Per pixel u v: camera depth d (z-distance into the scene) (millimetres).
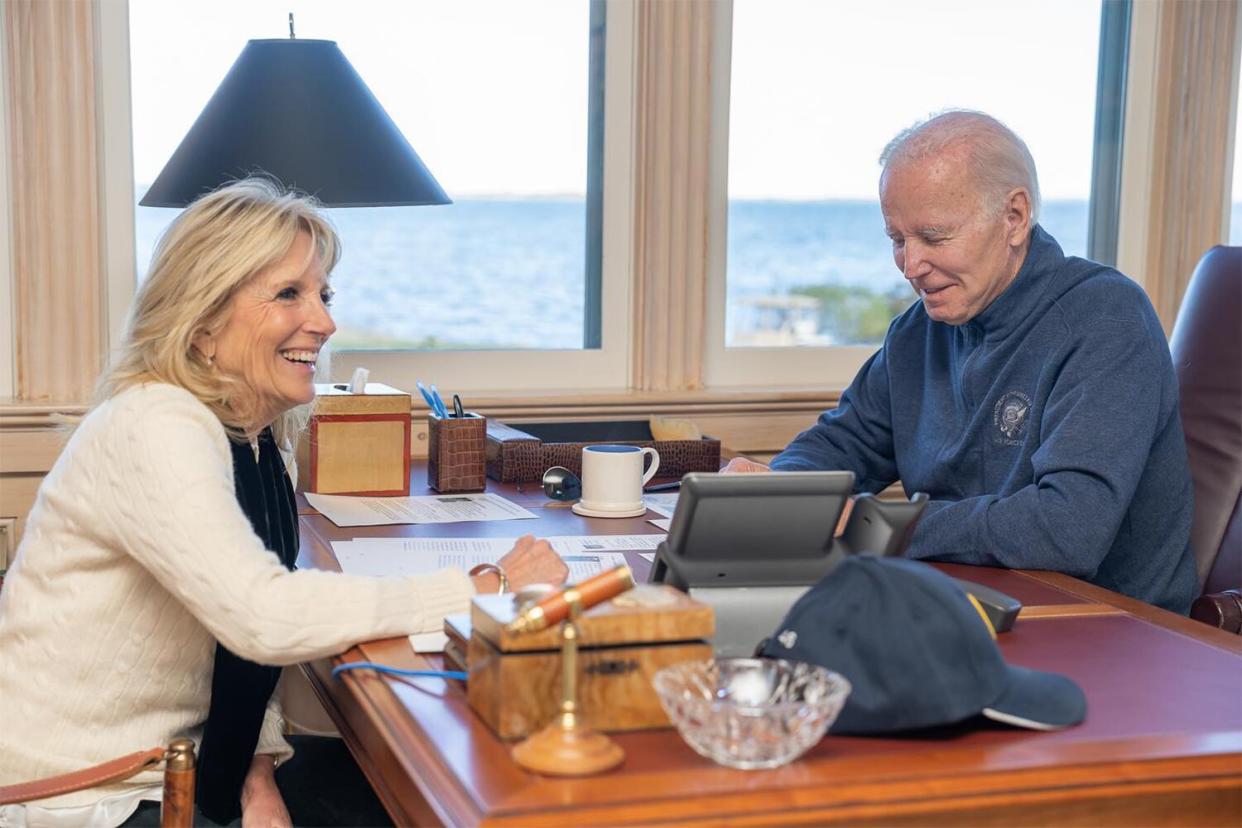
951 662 1082
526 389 2949
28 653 1527
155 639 1532
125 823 1510
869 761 1040
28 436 2555
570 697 1041
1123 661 1344
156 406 1468
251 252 1570
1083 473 1836
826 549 1292
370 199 2307
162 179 2328
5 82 2545
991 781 1012
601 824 936
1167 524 2057
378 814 1693
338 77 2322
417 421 2795
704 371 3029
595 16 2934
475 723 1128
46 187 2559
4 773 1516
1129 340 1932
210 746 1587
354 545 1828
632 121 2930
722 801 963
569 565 1706
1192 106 3184
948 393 2213
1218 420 2254
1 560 2576
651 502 2178
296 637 1352
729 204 3049
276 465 1747
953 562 1846
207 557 1374
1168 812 1047
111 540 1463
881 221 3152
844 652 1091
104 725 1539
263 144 2256
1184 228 3230
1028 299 2029
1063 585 1707
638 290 2936
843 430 2414
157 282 1577
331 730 2090
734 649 1245
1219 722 1151
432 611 1408
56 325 2590
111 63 2621
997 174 1980
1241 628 1872
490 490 2311
